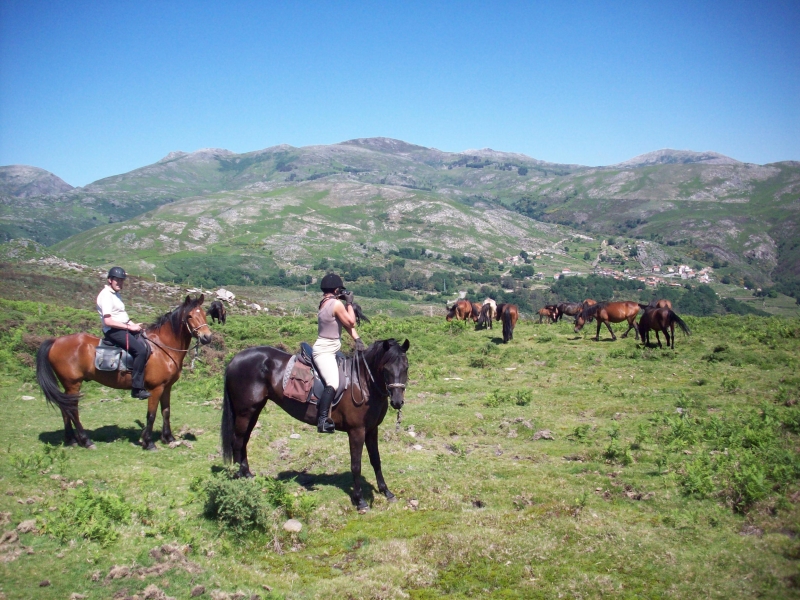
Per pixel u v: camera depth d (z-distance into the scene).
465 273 142.62
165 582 5.24
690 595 5.05
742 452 8.45
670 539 6.15
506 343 22.86
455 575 5.76
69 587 5.03
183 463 8.91
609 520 6.70
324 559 6.29
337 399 7.51
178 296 38.47
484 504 7.66
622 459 9.13
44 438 9.43
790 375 14.69
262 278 113.44
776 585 5.05
